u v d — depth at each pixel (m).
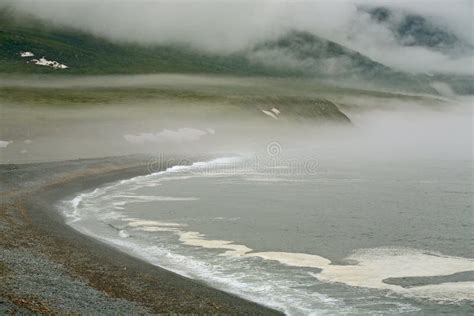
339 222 42.84
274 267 30.20
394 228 40.66
